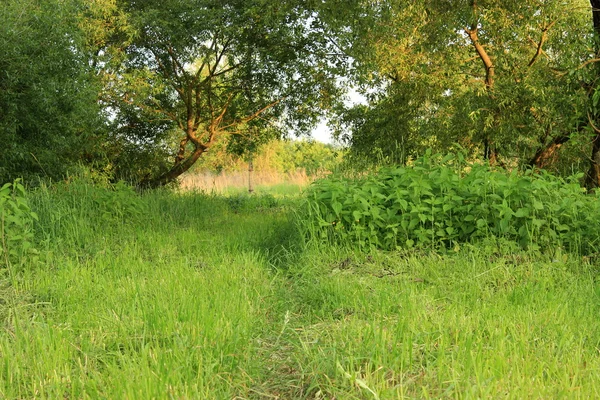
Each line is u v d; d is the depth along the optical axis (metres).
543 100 11.16
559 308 5.17
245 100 19.66
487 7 12.55
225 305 5.25
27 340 4.09
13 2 12.48
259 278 6.84
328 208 8.05
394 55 14.16
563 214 7.34
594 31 10.27
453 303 5.44
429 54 13.44
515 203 7.56
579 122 10.23
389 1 13.52
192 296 5.40
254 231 10.27
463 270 6.59
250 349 4.26
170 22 16.64
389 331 4.42
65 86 12.88
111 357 4.12
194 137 18.97
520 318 4.82
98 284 6.26
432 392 3.39
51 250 7.76
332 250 7.60
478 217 7.62
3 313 5.25
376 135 15.20
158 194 13.50
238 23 17.23
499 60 12.88
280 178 35.69
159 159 20.16
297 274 6.91
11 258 7.24
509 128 12.12
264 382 3.80
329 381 3.48
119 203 10.11
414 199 7.80
